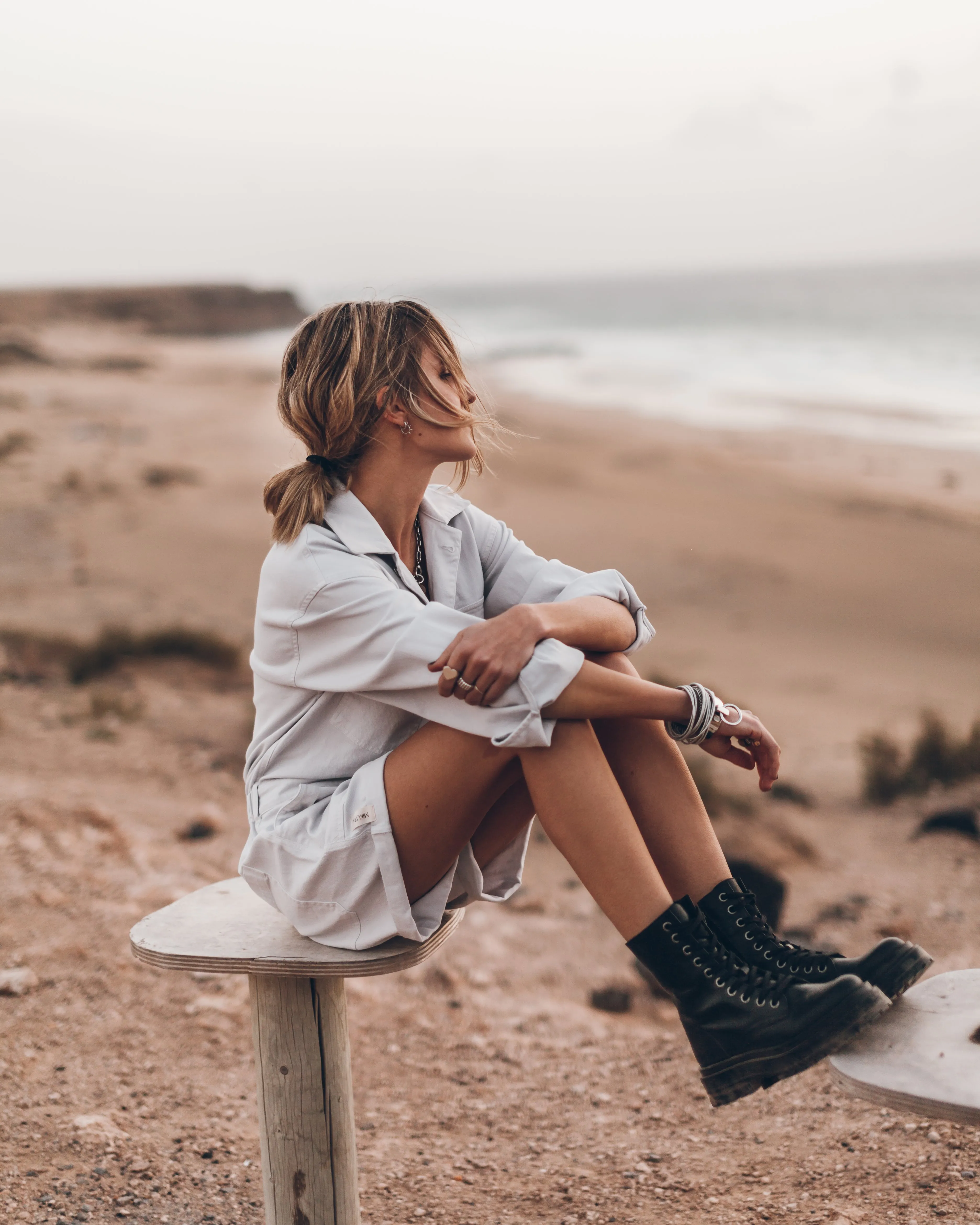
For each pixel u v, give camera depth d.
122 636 7.40
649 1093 2.96
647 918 1.67
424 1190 2.46
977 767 5.72
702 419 28.81
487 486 18.55
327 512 1.87
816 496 17.34
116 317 99.69
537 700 1.64
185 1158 2.48
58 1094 2.68
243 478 18.52
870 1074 1.48
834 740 6.87
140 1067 2.88
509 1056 3.21
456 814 1.75
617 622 1.90
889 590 11.70
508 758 1.71
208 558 12.12
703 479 19.23
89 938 3.52
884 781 5.63
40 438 23.34
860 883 4.53
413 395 1.83
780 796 5.65
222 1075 2.90
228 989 3.36
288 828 1.80
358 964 1.73
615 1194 2.42
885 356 46.16
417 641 1.71
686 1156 2.58
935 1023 1.62
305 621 1.79
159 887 3.99
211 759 5.54
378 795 1.74
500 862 2.01
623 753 1.89
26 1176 2.33
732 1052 1.65
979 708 7.80
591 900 4.50
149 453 21.81
